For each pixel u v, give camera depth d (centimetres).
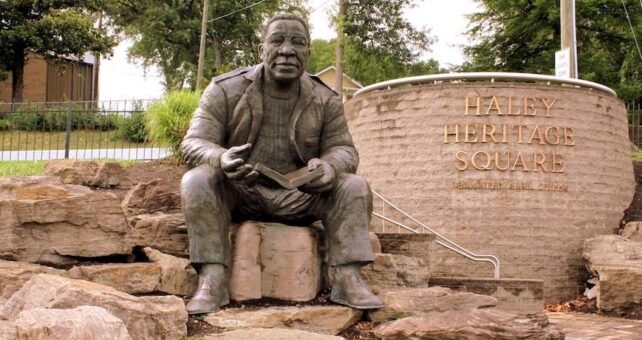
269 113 621
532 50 2666
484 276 1189
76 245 605
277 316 538
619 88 2503
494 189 1209
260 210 609
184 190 559
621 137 1328
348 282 584
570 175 1229
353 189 586
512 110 1222
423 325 541
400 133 1288
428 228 1164
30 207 586
